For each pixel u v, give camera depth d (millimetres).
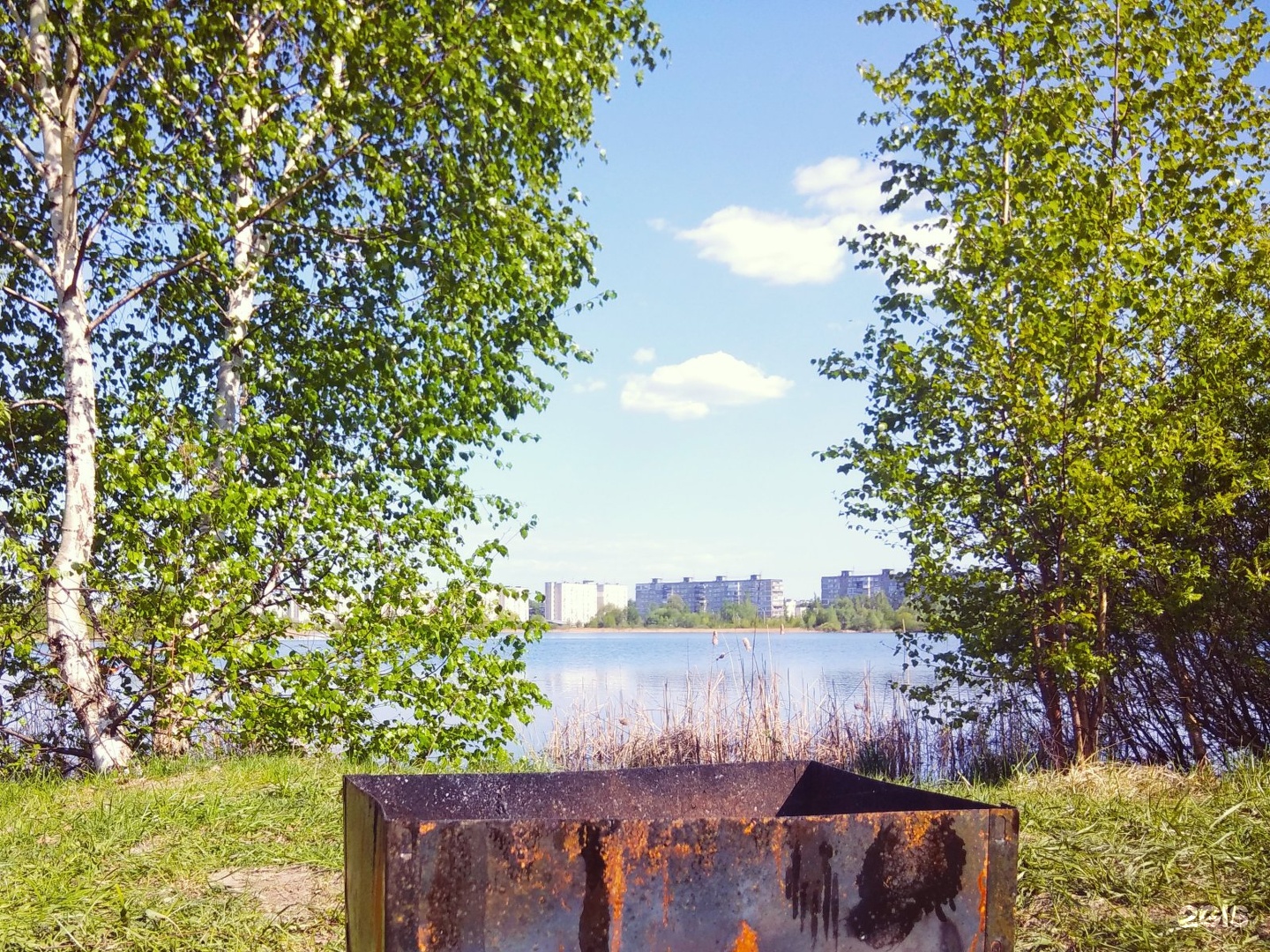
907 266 8844
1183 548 9211
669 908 2523
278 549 8609
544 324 9602
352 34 7902
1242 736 9742
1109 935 4082
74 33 7832
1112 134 9023
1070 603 8766
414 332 9109
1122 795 6223
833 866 2664
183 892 4730
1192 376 8820
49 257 9461
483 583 8758
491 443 9086
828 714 11797
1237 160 8977
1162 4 9148
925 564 8812
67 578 8062
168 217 8312
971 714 9477
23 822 6004
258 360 9117
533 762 9453
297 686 8352
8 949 4016
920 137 9398
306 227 8938
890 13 9484
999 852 2828
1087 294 8500
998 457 8977
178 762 8164
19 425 9180
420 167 9102
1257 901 4289
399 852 2373
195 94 7812
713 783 3732
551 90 8773
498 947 2412
